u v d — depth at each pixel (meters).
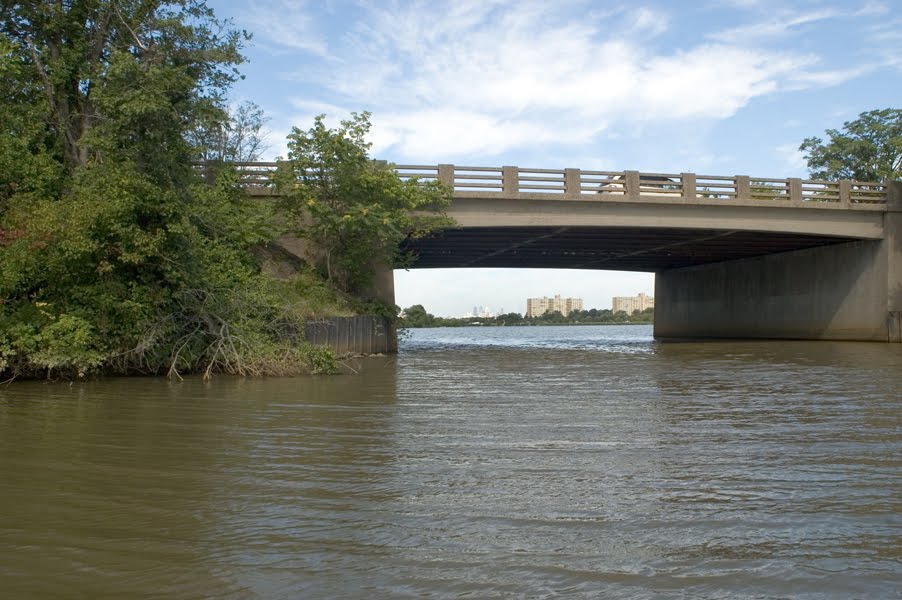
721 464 6.99
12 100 20.69
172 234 16.72
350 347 23.22
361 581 4.08
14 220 15.70
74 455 7.39
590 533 4.91
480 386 14.27
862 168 44.97
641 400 11.96
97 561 4.38
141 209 16.25
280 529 4.98
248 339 16.98
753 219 31.58
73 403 11.55
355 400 11.96
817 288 36.88
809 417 10.02
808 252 37.50
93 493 5.91
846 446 7.90
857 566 4.34
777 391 13.30
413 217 26.20
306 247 26.69
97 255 15.95
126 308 16.00
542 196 28.78
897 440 8.24
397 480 6.34
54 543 4.69
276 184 24.91
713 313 45.94
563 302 186.50
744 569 4.29
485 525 5.08
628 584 4.06
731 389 13.69
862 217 33.03
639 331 84.88
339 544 4.68
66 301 15.92
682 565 4.35
